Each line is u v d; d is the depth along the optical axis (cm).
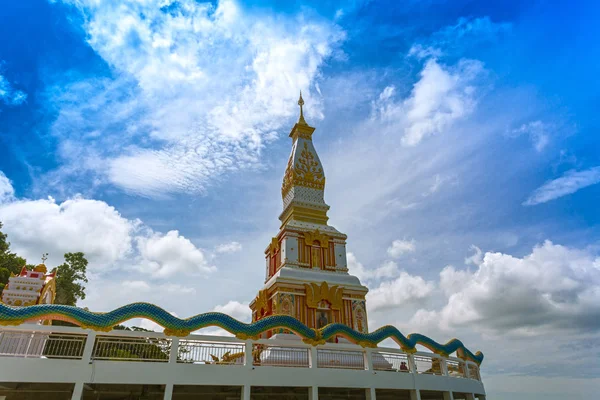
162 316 1705
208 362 1716
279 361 1977
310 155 3700
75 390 1477
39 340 1664
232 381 1689
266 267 3428
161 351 1731
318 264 3080
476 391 2462
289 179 3575
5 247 4309
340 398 1972
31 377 1452
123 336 1642
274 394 1856
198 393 1728
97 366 1538
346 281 2953
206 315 1789
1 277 3834
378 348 2088
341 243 3253
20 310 1548
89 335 1597
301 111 3981
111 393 1634
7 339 1568
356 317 2844
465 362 2519
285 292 2720
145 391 1667
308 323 2681
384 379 1981
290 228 3122
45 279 2466
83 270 5050
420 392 2214
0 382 1473
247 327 1828
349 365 2170
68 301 4703
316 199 3500
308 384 1809
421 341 2255
